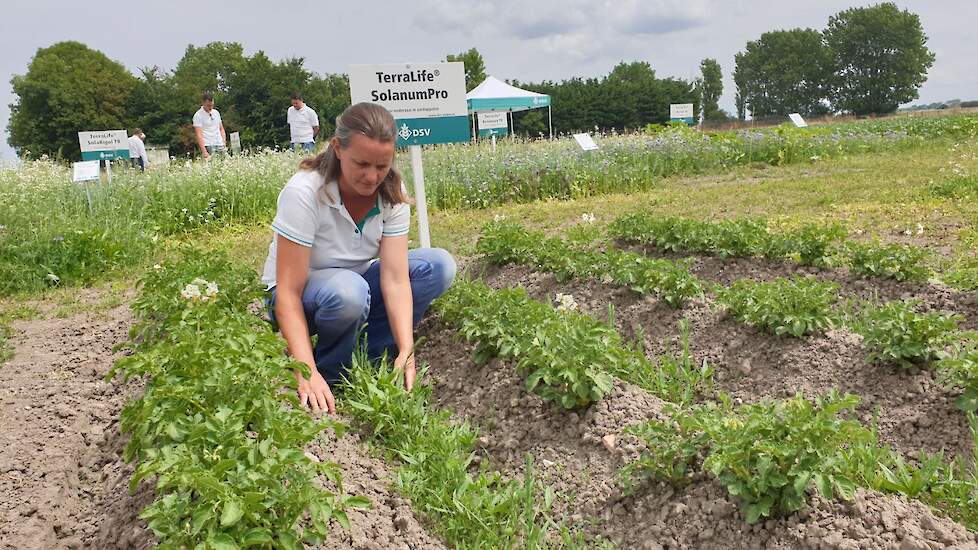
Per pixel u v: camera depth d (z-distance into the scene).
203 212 12.52
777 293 5.16
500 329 4.58
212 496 2.53
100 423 4.59
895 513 2.98
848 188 12.23
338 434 3.40
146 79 61.81
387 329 5.16
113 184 12.90
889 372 4.56
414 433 4.07
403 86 6.46
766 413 3.31
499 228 7.73
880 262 6.28
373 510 3.30
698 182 15.51
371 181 4.13
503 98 24.64
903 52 95.56
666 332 5.67
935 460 3.65
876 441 3.94
